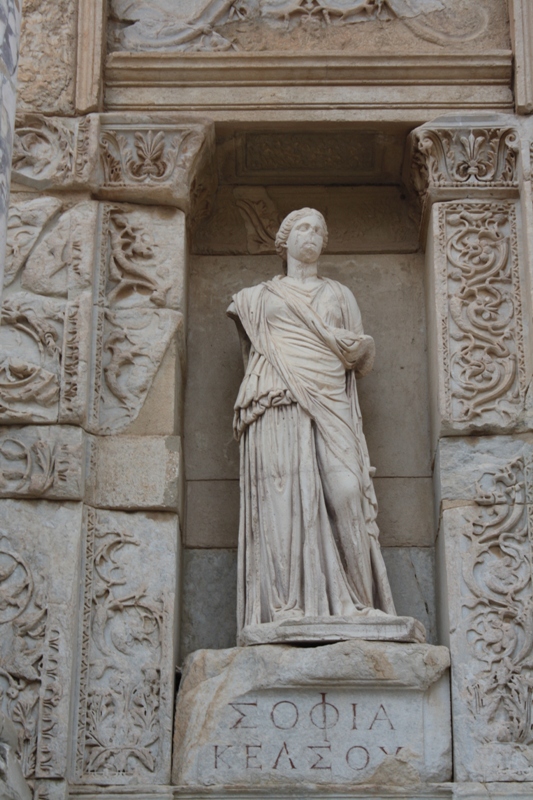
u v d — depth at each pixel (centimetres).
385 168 922
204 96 895
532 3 902
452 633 775
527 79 884
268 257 925
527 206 854
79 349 822
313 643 754
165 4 927
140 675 769
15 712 747
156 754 755
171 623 779
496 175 876
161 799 739
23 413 804
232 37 921
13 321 829
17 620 764
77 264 844
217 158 910
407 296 911
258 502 797
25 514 786
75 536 782
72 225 854
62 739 743
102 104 891
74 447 798
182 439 862
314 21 923
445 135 879
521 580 786
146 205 873
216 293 916
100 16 902
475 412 821
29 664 756
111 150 875
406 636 756
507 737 752
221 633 834
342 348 822
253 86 897
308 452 796
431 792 739
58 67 889
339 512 789
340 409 812
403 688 752
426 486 862
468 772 745
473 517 800
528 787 740
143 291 853
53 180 862
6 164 662
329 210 930
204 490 866
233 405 886
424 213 893
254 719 750
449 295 849
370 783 740
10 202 857
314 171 927
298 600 771
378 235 927
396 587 842
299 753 744
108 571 788
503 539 795
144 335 841
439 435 823
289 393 809
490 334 840
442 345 838
